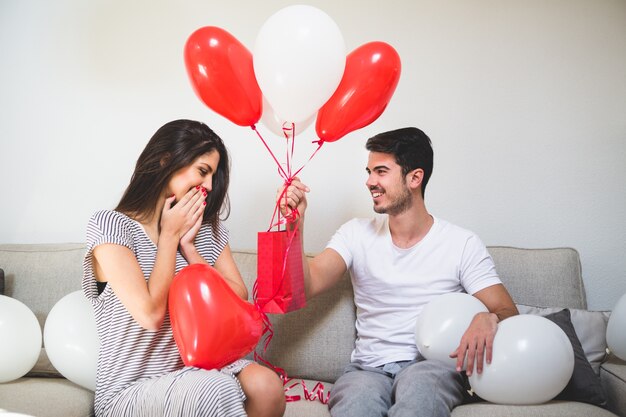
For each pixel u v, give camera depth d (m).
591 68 2.23
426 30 2.30
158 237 1.57
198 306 1.29
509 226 2.25
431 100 2.29
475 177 2.27
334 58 1.42
